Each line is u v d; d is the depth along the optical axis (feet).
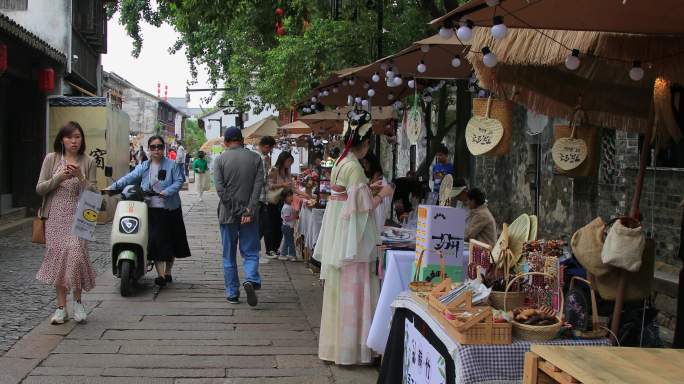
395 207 29.76
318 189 33.06
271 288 27.45
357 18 41.81
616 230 12.55
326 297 18.02
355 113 18.28
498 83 16.25
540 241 13.42
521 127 40.06
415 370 13.55
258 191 23.85
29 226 46.55
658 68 13.80
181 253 26.94
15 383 15.44
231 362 17.63
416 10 38.96
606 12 10.66
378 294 18.20
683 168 22.82
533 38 13.19
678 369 8.57
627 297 13.20
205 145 99.96
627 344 14.08
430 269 15.47
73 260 19.98
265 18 47.09
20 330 19.86
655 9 10.46
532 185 38.47
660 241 23.82
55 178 19.66
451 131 50.75
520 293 12.62
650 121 14.38
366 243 17.57
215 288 26.89
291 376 16.75
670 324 21.08
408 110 31.48
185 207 70.08
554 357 9.03
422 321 13.50
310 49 44.27
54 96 50.90
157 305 23.58
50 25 53.78
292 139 80.23
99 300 24.06
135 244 24.90
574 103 17.80
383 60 22.17
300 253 35.09
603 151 27.48
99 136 50.78
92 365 16.93
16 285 26.35
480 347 11.03
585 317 12.01
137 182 26.03
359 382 16.49
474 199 21.04
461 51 20.08
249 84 67.56
